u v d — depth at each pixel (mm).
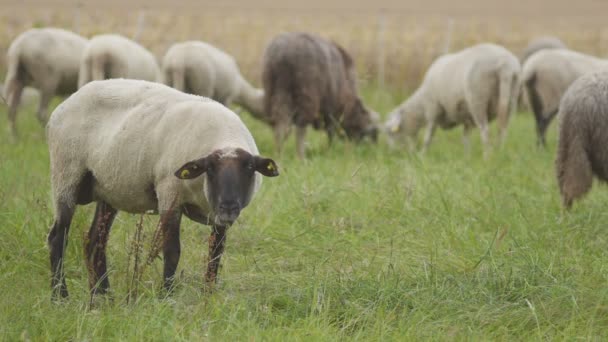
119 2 93625
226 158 13883
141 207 15453
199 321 13562
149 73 31953
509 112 31469
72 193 15539
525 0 122188
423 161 27297
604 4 115312
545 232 18969
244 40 64812
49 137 15727
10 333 12953
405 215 20812
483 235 19125
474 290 15086
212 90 33688
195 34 66000
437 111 33562
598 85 19766
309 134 37656
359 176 24375
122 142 14859
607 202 21047
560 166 20562
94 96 15508
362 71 50656
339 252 18188
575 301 14156
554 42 44438
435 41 66125
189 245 18188
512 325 14055
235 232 19609
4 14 68812
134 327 13219
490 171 25844
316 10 100312
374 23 81438
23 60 33531
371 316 14039
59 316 13977
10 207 19922
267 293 15445
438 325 13672
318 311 14406
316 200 21922
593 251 17875
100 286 15664
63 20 65875
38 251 17438
